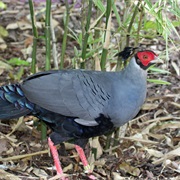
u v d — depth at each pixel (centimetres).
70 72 248
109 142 267
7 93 249
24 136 274
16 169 256
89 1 252
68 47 330
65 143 268
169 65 321
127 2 263
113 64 300
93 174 259
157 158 267
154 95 303
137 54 245
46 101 244
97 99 244
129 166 260
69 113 245
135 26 277
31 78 247
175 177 259
